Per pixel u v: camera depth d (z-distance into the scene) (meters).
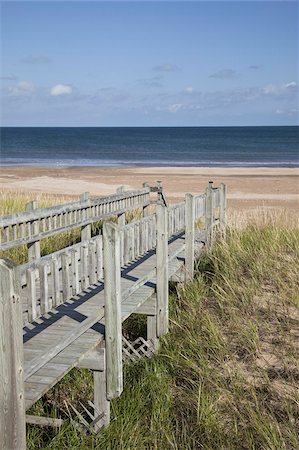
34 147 76.50
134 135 136.12
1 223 6.12
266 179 29.70
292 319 7.03
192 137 120.81
